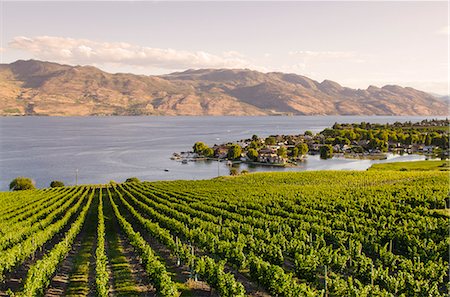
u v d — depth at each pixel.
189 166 163.00
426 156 176.62
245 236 36.62
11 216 54.12
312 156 189.75
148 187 89.75
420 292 23.12
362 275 26.02
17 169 148.88
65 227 48.84
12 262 28.78
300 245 30.84
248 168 156.25
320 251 29.36
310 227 38.84
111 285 26.38
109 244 38.97
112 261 32.31
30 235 40.31
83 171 147.88
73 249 37.47
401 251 34.03
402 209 48.66
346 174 99.94
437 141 192.62
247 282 26.78
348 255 28.89
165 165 165.38
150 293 24.95
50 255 28.70
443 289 25.36
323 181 90.56
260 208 52.62
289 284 23.08
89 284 26.89
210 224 41.59
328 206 51.38
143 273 29.00
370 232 36.25
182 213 49.56
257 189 76.12
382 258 29.42
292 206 51.72
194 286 26.19
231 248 29.94
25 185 104.75
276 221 43.19
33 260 33.81
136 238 34.09
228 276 23.58
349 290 22.20
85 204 69.62
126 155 194.62
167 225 44.03
